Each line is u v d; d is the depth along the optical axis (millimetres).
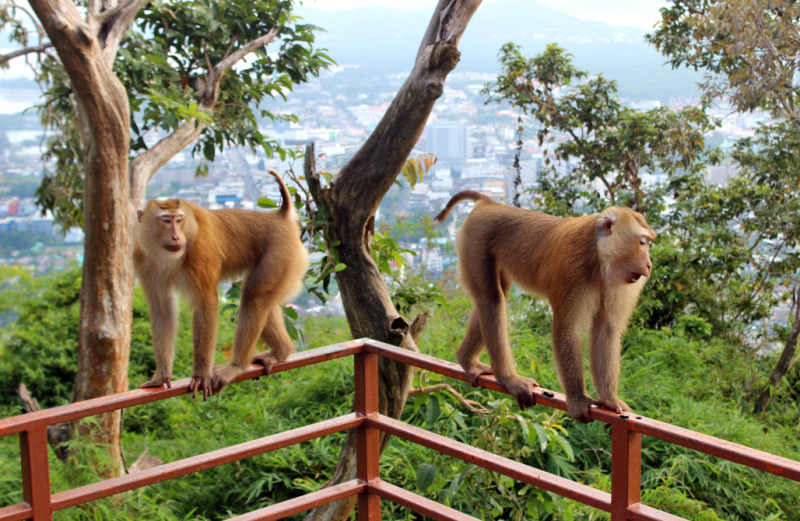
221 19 8656
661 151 10953
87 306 6594
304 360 3256
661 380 7594
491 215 3832
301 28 8898
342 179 4762
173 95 7590
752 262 10164
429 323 8695
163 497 6395
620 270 2914
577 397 2936
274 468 6625
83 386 6695
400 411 4988
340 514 5129
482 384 3199
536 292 3523
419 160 5715
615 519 2467
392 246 5691
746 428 6762
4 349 10398
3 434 2385
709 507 5777
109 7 7105
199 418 8234
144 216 3479
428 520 5715
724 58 10406
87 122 6191
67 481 6164
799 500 5883
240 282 5395
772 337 10398
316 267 5160
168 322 3570
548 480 2627
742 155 10992
